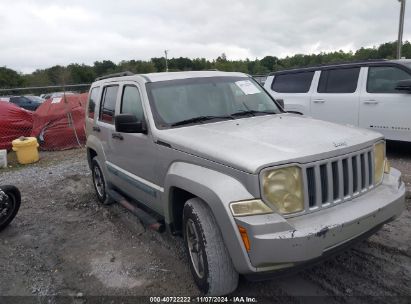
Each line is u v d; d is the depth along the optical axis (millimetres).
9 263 4160
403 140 6785
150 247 4273
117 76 5121
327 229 2607
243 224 2584
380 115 6992
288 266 2631
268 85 9141
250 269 2629
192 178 3033
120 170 4680
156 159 3699
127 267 3855
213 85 4328
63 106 11633
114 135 4664
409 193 5207
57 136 11500
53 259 4191
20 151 9797
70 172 8281
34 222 5379
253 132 3311
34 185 7438
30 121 12148
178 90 4125
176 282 3492
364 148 3068
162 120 3805
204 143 3129
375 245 3826
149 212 4391
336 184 2863
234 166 2734
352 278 3301
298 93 8391
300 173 2693
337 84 7719
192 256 3299
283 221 2574
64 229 5039
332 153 2812
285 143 2922
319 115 7973
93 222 5207
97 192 5953
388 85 6953
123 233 4742
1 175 8703
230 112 4137
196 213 3014
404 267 3410
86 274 3791
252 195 2625
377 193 3133
